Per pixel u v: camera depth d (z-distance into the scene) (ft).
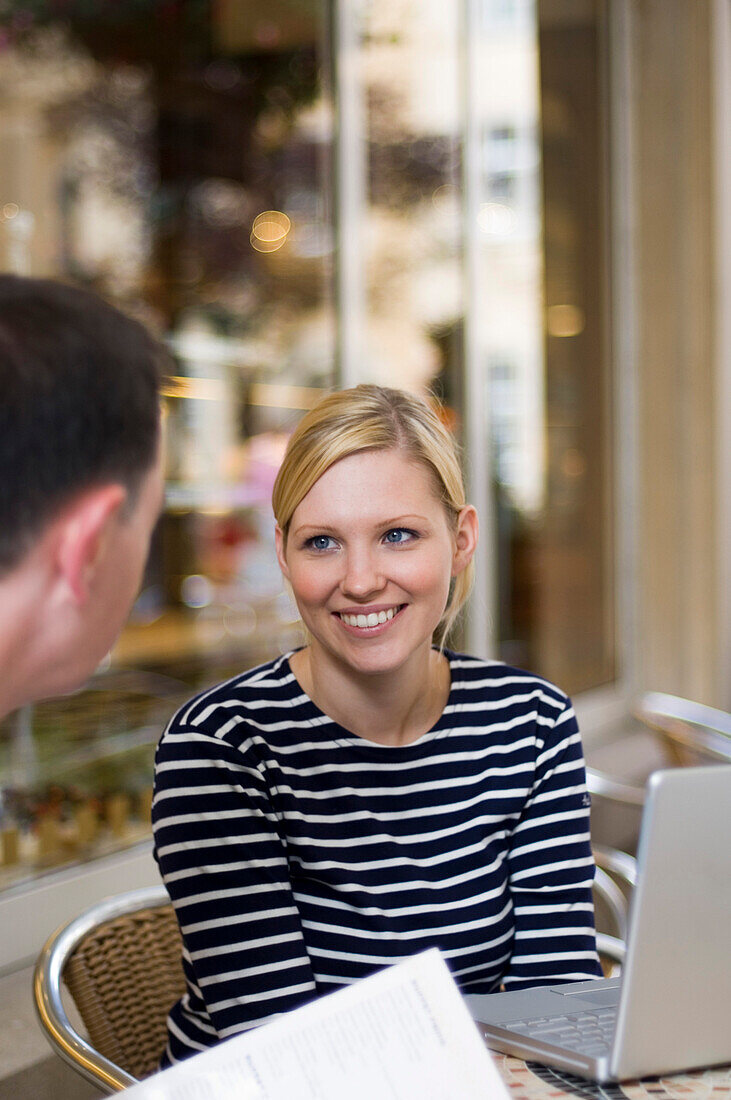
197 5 11.60
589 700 11.24
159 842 3.41
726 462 11.94
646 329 11.94
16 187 11.99
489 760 3.68
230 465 12.31
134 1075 3.99
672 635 12.00
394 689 3.47
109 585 1.79
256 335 11.95
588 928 3.72
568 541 11.15
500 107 10.23
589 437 11.53
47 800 6.95
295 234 10.85
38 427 1.62
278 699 3.57
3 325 1.66
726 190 11.83
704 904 2.45
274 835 3.43
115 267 12.89
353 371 9.28
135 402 1.75
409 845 3.53
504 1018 2.84
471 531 3.74
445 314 9.73
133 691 9.65
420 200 9.62
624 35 11.65
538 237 10.69
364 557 3.34
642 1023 2.47
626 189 11.83
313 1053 2.20
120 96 12.73
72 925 3.93
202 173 12.80
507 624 10.12
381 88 9.39
